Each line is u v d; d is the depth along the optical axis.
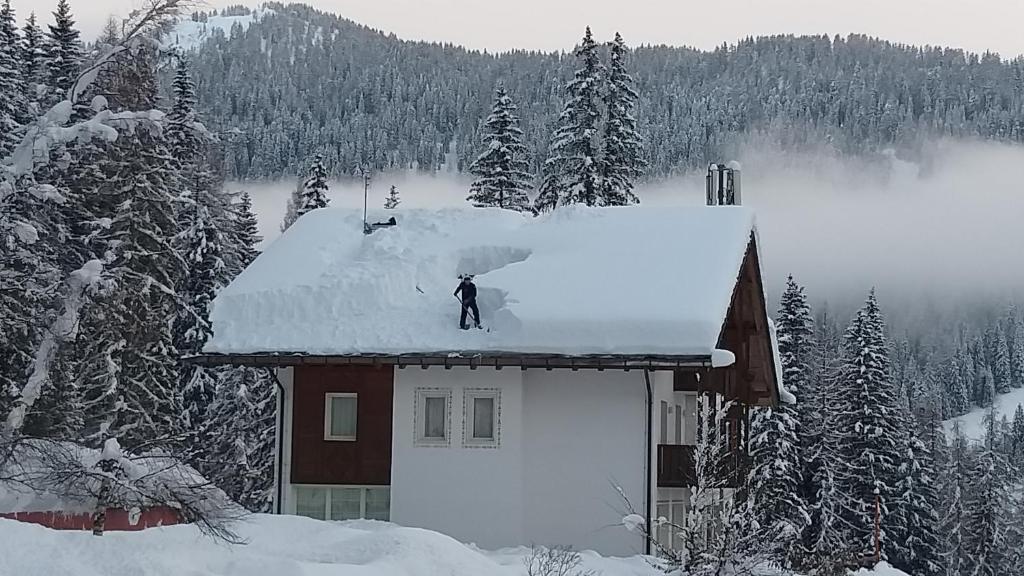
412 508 29.83
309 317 31.03
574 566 21.14
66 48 45.72
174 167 40.44
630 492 29.09
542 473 29.52
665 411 31.83
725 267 30.72
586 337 28.81
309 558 18.05
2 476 18.81
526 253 33.03
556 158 53.00
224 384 42.41
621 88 53.44
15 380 28.53
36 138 24.03
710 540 20.52
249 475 35.88
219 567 15.90
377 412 30.64
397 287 31.67
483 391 29.86
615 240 32.59
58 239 31.05
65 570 14.34
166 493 17.66
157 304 36.47
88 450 19.12
